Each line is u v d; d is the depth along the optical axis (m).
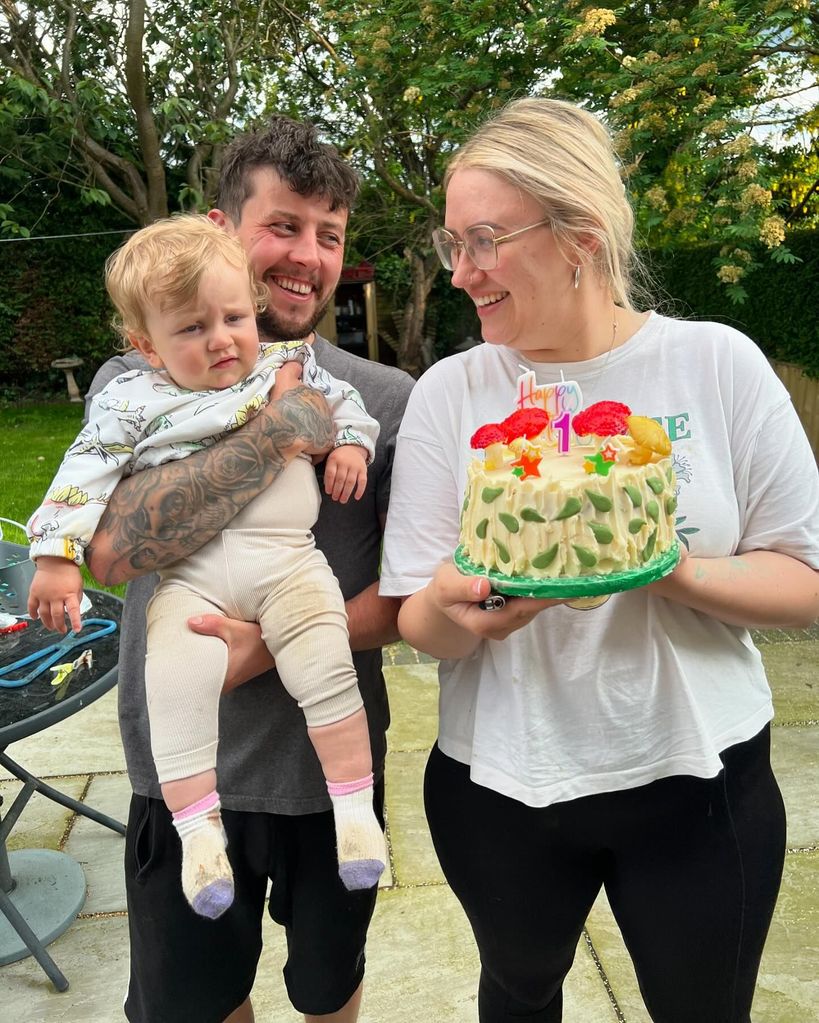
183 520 1.43
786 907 2.58
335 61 7.54
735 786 1.38
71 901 2.67
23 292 13.03
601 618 1.35
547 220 1.25
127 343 1.76
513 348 1.42
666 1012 1.44
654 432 1.24
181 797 1.39
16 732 1.95
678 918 1.37
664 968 1.40
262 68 9.25
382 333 14.62
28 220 12.70
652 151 5.44
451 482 1.50
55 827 3.09
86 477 1.45
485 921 1.49
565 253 1.28
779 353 6.99
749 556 1.37
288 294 1.66
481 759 1.42
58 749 3.58
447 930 2.55
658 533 1.21
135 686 1.61
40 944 2.40
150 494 1.43
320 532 1.65
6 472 7.93
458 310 14.30
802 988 2.28
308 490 1.56
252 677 1.53
